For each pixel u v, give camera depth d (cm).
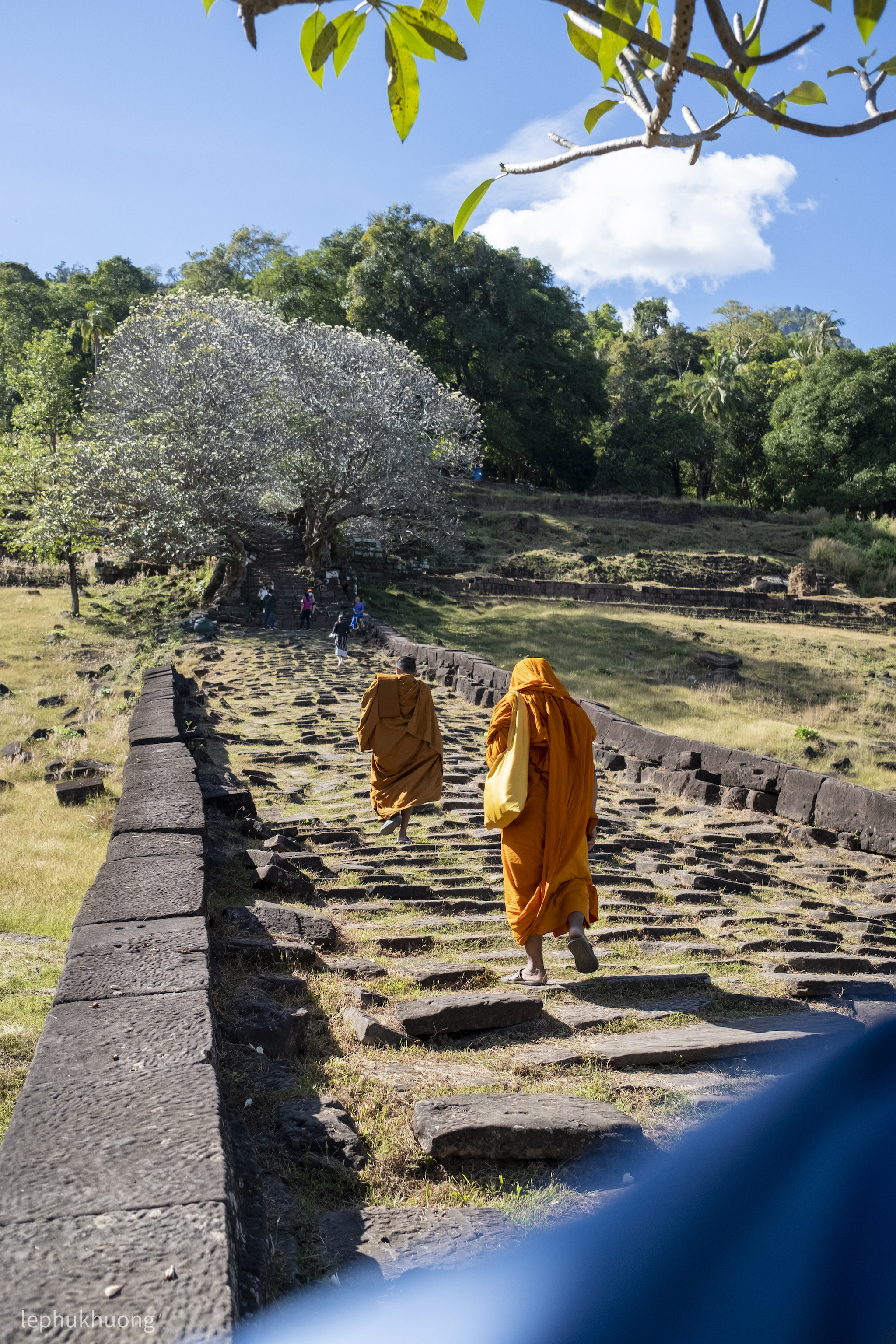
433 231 5550
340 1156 281
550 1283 210
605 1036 405
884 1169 145
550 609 3897
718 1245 173
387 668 2316
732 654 3412
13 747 1378
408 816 805
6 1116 339
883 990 505
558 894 456
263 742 1265
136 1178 203
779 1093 180
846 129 153
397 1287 213
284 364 3453
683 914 665
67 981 328
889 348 6312
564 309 6419
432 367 5806
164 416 2930
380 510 3528
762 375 7894
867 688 3138
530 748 463
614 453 6725
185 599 3266
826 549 5094
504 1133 285
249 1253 208
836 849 987
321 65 158
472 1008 400
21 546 2978
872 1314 133
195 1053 272
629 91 158
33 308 7150
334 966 455
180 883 449
